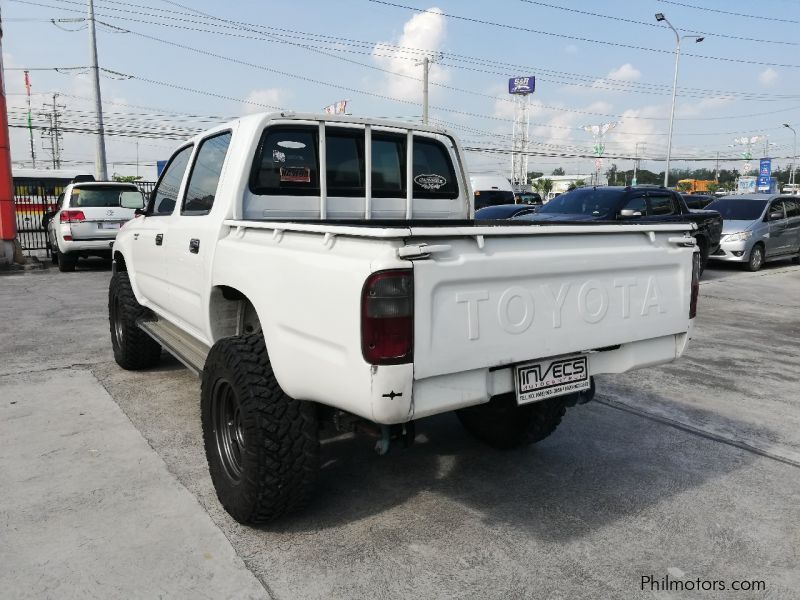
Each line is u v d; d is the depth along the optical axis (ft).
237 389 9.56
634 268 10.07
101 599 8.26
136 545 9.50
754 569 9.20
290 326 8.95
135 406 15.57
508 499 11.25
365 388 7.71
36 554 9.21
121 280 18.29
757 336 25.79
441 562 9.24
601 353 10.27
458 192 15.16
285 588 8.55
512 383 9.13
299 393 8.96
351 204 13.25
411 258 7.64
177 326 14.67
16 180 78.54
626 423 15.21
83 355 20.43
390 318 7.55
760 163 171.42
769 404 16.76
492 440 13.43
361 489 11.57
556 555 9.47
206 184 12.96
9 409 15.29
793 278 45.73
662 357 10.93
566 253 9.14
